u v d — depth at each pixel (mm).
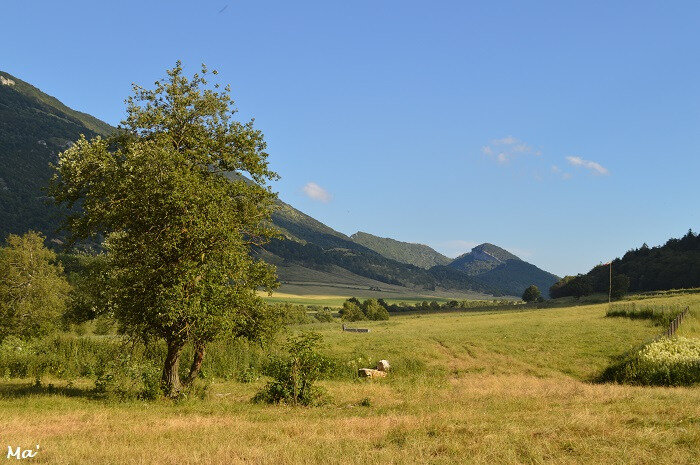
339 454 10664
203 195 20797
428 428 13156
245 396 23531
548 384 26328
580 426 12453
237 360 31812
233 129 24109
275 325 24203
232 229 22000
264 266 23953
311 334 22188
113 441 12359
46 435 12945
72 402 19359
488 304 191875
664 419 13141
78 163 21422
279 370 21500
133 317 21703
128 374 22406
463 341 44719
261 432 13492
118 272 21703
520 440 11383
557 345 41844
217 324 21203
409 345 42094
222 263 21328
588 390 20562
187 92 23703
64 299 69812
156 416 16734
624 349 38844
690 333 48438
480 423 13547
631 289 157875
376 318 140125
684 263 149750
